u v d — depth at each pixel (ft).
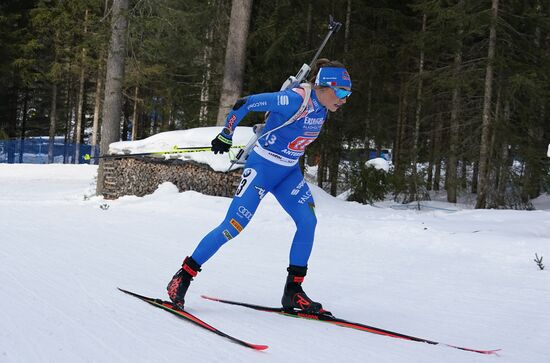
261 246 22.72
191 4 53.11
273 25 51.55
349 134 66.23
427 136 67.82
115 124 51.88
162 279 14.44
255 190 11.80
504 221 33.12
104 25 52.06
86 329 9.29
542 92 52.06
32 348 8.18
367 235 26.78
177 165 42.45
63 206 35.40
